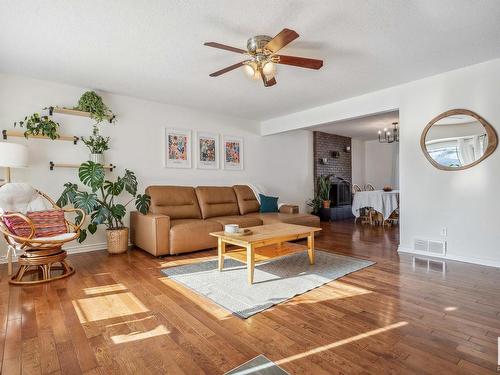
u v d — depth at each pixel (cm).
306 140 686
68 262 324
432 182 345
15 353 149
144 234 363
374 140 853
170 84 365
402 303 208
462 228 324
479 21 223
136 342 159
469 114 313
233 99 432
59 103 362
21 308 203
